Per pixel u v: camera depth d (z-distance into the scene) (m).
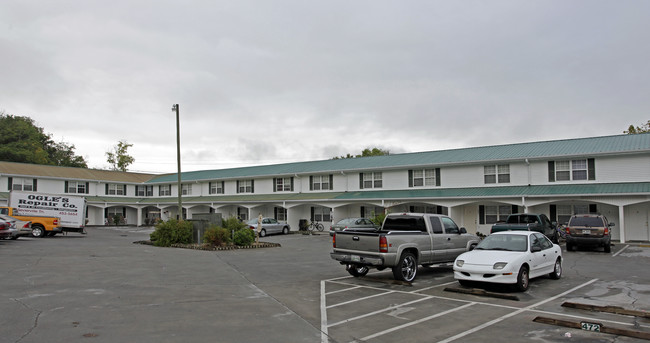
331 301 9.60
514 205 27.52
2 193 39.09
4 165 42.50
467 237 14.23
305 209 38.38
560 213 26.16
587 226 19.33
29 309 7.98
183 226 24.64
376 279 12.64
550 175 26.67
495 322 7.79
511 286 11.30
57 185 44.84
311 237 31.31
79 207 30.56
